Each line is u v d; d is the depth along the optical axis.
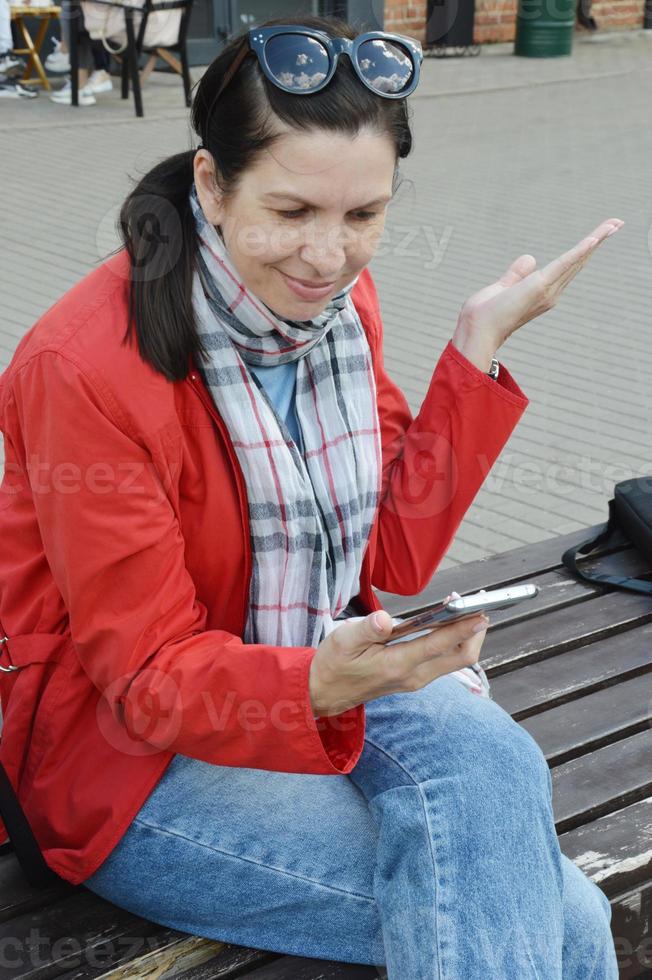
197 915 1.67
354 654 1.42
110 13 9.15
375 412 1.75
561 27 13.02
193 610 1.58
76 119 9.27
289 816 1.62
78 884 1.74
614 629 2.63
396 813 1.55
